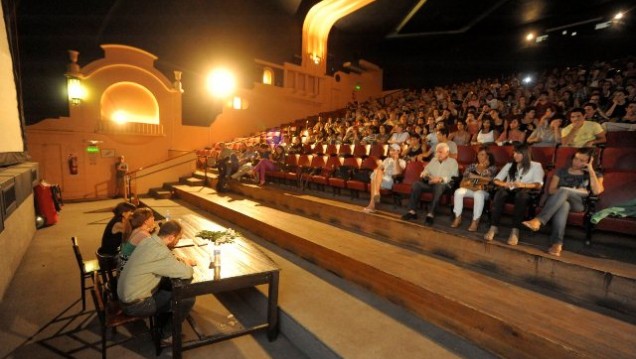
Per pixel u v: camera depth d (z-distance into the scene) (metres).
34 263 4.23
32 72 8.13
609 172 3.39
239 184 7.35
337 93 15.25
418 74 16.72
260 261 2.79
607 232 2.99
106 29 9.05
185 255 2.87
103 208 7.75
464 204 3.68
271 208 5.81
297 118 13.67
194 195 7.42
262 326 2.58
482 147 3.87
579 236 3.18
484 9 12.16
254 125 12.27
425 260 3.16
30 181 5.33
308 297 2.86
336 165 6.05
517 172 3.44
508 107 7.75
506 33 14.20
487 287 2.55
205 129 10.95
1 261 3.33
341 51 15.44
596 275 2.33
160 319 2.57
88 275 3.13
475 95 9.21
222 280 2.41
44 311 3.04
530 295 2.44
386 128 7.80
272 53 12.80
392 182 4.80
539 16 12.51
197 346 2.36
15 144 5.57
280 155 8.05
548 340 1.83
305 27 13.48
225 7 11.12
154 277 2.38
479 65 15.10
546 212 2.93
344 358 2.04
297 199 5.48
